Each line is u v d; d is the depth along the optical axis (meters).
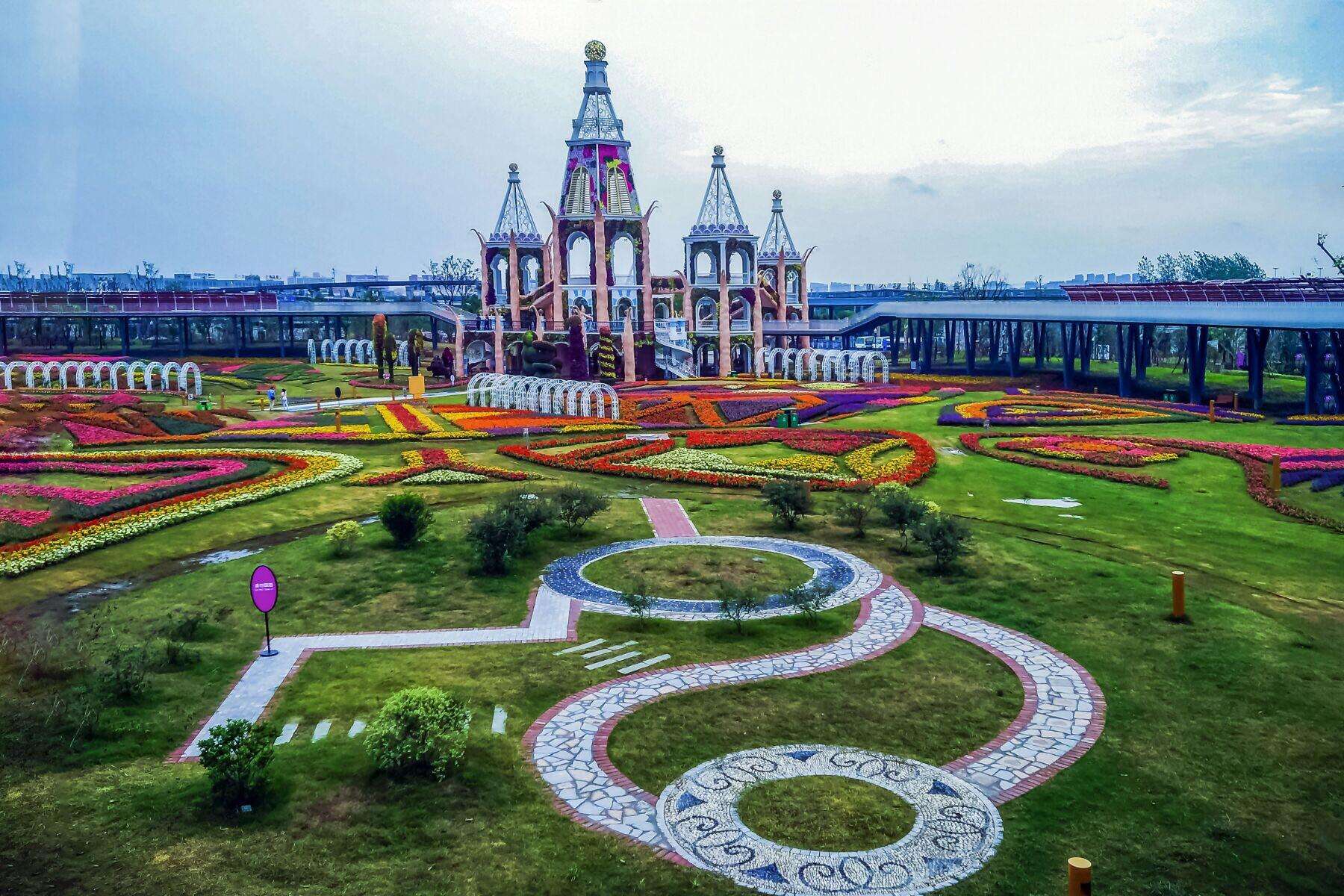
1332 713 21.78
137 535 37.06
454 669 24.70
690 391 89.81
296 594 30.58
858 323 127.38
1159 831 17.47
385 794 18.53
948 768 19.78
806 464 50.97
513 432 62.22
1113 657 25.14
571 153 119.38
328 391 96.06
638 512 41.53
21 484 44.72
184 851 16.58
